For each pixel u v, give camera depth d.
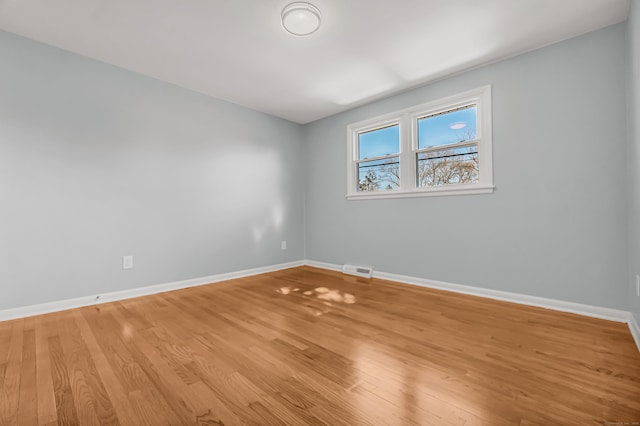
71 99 2.63
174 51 2.65
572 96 2.41
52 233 2.52
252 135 4.07
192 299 2.88
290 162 4.57
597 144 2.30
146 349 1.78
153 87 3.14
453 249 3.10
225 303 2.74
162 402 1.26
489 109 2.84
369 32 2.35
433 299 2.82
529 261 2.62
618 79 2.21
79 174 2.67
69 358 1.67
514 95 2.70
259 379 1.45
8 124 2.34
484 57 2.74
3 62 2.32
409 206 3.46
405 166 3.51
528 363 1.58
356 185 4.12
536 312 2.42
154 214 3.14
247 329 2.10
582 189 2.36
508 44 2.53
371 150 3.96
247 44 2.53
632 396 1.28
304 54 2.70
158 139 3.18
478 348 1.77
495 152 2.81
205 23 2.25
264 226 4.19
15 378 1.46
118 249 2.89
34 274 2.43
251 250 4.03
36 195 2.45
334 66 2.91
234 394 1.32
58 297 2.54
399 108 3.56
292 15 2.07
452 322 2.21
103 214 2.80
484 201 2.88
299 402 1.26
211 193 3.62
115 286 2.86
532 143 2.60
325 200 4.45
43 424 1.14
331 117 4.35
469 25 2.27
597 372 1.48
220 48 2.59
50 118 2.53
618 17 2.16
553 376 1.45
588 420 1.13
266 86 3.38
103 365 1.59
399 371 1.51
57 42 2.50
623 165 2.19
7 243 2.32
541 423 1.12
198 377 1.46
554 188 2.49
